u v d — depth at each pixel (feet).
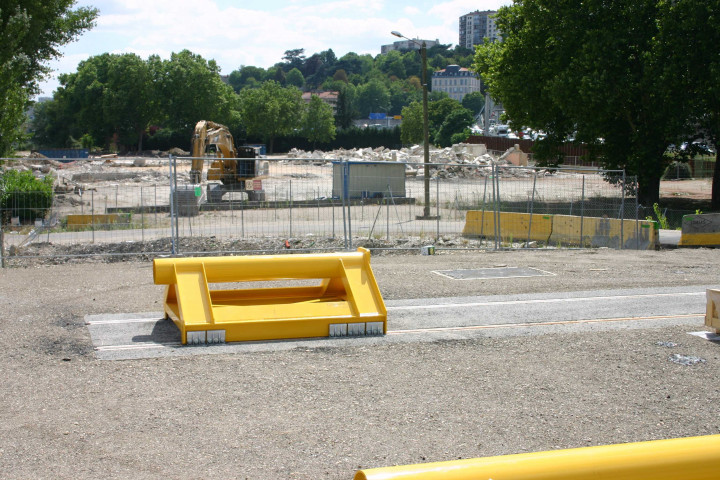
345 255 27.45
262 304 26.91
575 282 37.24
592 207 87.35
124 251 55.26
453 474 7.50
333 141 408.05
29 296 32.45
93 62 352.90
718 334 25.84
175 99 346.13
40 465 14.42
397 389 19.57
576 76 96.99
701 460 8.19
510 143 241.55
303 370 21.29
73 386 19.58
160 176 156.46
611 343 24.56
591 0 97.19
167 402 18.38
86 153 249.14
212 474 14.11
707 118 99.40
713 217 61.05
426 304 31.32
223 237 62.28
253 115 380.37
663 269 42.27
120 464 14.55
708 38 90.94
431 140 423.64
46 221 67.31
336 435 16.22
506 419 17.30
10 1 111.04
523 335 25.66
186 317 24.31
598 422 17.13
